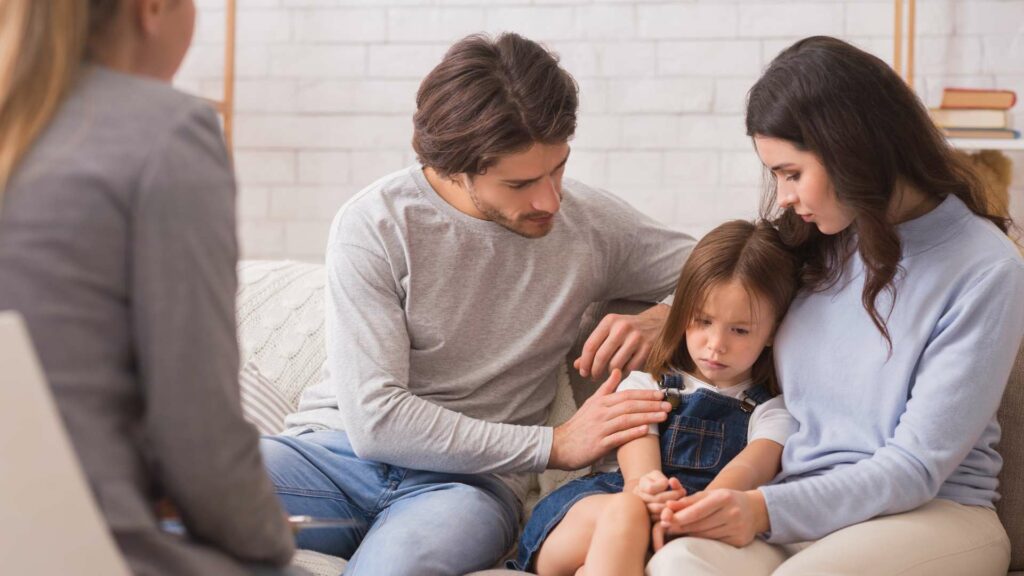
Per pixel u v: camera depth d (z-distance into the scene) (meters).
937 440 1.51
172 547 0.95
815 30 3.67
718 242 1.78
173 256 0.93
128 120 0.96
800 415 1.70
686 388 1.82
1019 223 3.57
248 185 3.98
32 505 0.84
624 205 2.00
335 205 3.94
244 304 2.21
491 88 1.67
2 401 0.82
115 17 1.03
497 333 1.85
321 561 1.70
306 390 2.03
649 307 2.01
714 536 1.48
